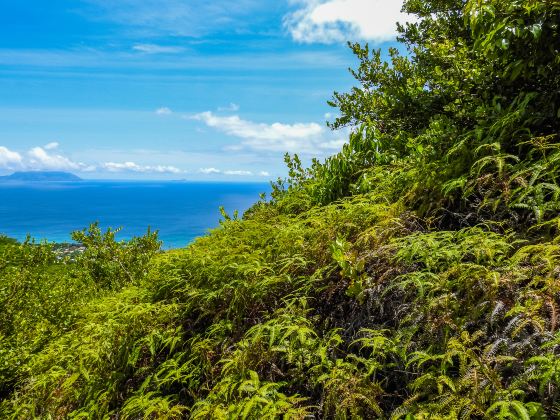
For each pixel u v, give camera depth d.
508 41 3.05
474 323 2.19
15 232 169.62
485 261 2.46
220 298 3.67
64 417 3.62
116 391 3.37
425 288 2.47
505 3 3.08
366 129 5.77
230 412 2.39
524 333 1.92
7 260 8.46
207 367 3.06
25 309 7.98
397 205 3.63
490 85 3.88
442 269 2.54
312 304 3.15
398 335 2.27
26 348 6.85
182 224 190.88
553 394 1.68
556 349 1.83
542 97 3.25
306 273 3.49
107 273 9.52
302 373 2.55
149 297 4.37
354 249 3.27
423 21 5.73
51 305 8.09
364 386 2.23
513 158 3.14
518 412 1.67
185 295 3.96
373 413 2.20
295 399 2.32
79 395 3.62
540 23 2.89
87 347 3.87
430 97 4.82
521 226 2.73
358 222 3.76
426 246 2.75
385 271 2.84
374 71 6.30
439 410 1.85
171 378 3.05
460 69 4.13
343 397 2.20
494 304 2.10
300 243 3.79
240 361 2.76
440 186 3.43
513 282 2.18
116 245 9.73
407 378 2.21
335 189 5.64
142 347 3.65
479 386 1.77
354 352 2.62
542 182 2.82
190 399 3.06
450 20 5.09
